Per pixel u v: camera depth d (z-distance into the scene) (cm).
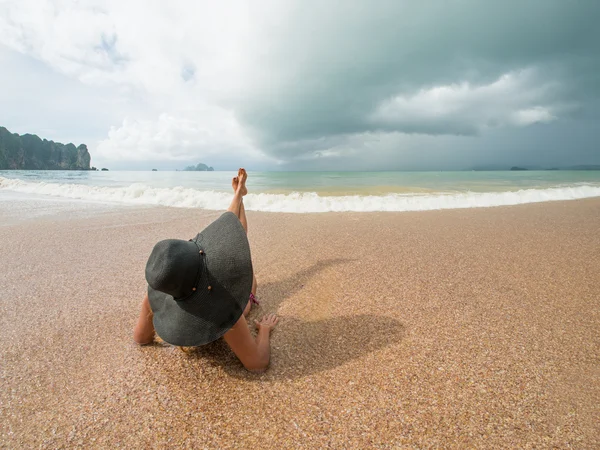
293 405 175
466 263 402
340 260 417
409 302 296
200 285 165
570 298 299
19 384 189
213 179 2178
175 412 170
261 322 255
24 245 488
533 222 657
